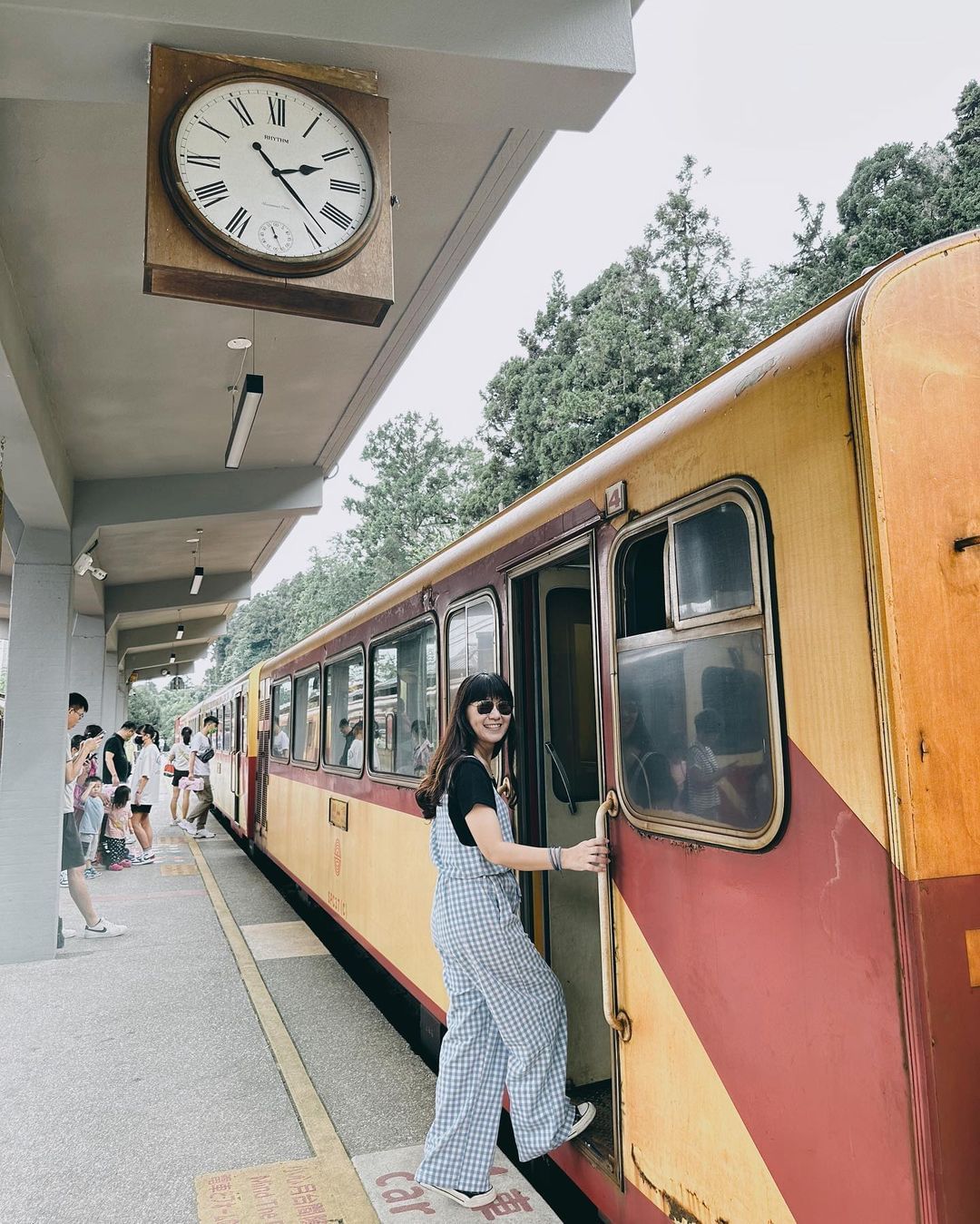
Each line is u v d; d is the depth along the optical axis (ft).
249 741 38.55
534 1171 12.34
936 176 68.69
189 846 42.04
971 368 6.35
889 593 5.77
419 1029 18.93
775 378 6.92
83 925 24.90
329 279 10.22
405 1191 10.59
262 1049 15.46
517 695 11.47
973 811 5.78
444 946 9.71
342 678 22.13
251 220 9.89
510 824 9.79
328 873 22.74
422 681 15.62
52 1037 16.17
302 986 19.10
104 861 34.37
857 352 6.08
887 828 5.67
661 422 8.59
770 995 6.66
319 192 10.25
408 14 10.46
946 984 5.48
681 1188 7.63
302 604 179.32
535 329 97.50
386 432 145.07
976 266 6.52
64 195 13.96
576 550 9.91
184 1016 17.20
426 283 18.06
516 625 11.61
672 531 8.11
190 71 9.98
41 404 19.57
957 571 6.03
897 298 6.21
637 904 8.41
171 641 64.49
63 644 23.41
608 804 8.90
